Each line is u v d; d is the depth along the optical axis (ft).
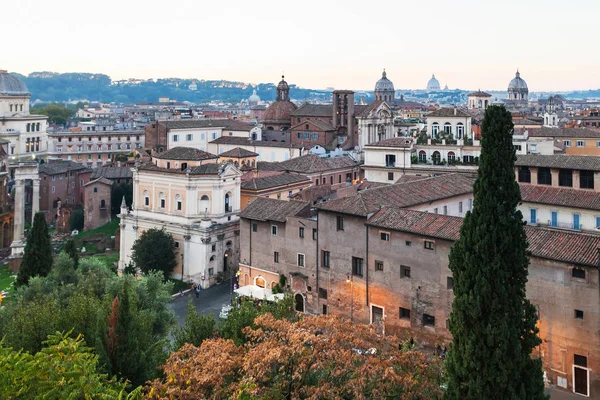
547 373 215.31
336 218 280.31
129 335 174.19
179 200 389.80
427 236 244.22
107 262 455.63
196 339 187.93
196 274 377.91
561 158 336.90
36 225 308.40
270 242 315.37
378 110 603.67
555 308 212.43
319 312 291.17
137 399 144.25
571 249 211.61
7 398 129.90
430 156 467.11
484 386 152.56
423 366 157.79
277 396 138.92
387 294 261.24
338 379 144.36
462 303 157.17
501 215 157.28
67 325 190.49
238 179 400.26
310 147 628.69
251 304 199.11
